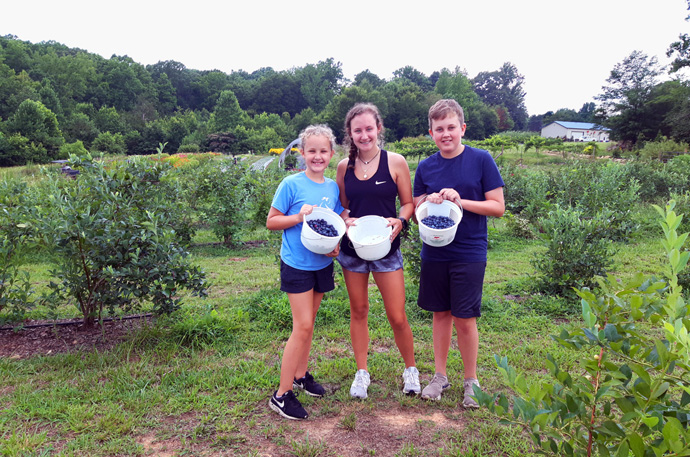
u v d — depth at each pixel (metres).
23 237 4.47
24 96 81.94
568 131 101.81
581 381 1.57
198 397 3.22
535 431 1.54
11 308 4.45
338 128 88.69
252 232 11.09
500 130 127.31
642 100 52.50
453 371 3.66
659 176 14.89
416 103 93.81
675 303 1.39
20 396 3.18
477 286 3.09
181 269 4.35
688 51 44.78
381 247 2.97
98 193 4.49
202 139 80.75
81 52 132.12
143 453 2.61
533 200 11.52
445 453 2.63
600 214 6.64
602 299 1.65
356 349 3.35
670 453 1.34
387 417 3.03
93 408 3.04
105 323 4.75
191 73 150.88
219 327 4.41
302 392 3.30
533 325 4.86
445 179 3.14
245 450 2.65
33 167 27.34
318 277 3.09
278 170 17.42
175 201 7.75
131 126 90.88
